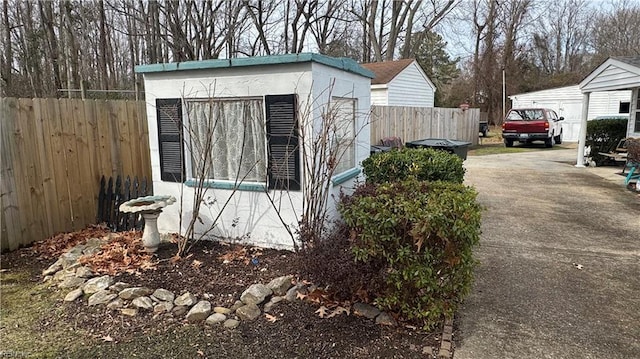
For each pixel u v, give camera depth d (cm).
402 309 285
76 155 495
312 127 396
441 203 277
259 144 430
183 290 339
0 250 421
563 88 2041
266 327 287
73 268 380
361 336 276
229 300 323
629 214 615
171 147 463
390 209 279
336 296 313
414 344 269
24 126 438
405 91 1650
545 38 3306
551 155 1437
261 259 404
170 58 1432
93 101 512
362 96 546
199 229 468
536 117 1689
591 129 1151
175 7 1238
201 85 437
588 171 1045
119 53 1747
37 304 323
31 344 269
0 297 334
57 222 478
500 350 266
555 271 398
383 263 287
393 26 2273
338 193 465
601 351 266
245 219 445
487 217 603
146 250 414
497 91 2919
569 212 630
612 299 339
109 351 261
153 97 462
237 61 409
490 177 959
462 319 306
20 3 1512
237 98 426
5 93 1402
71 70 1330
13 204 431
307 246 337
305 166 402
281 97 404
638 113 1037
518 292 352
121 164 554
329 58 418
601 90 1055
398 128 1216
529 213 626
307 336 276
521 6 2858
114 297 325
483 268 406
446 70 3581
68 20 1308
